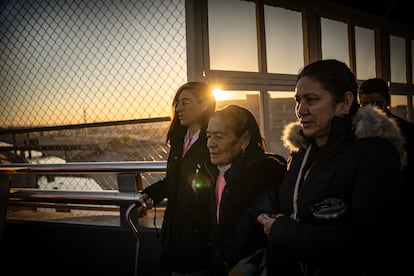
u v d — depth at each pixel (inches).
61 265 122.0
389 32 227.9
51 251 123.8
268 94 153.3
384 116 47.8
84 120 133.9
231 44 138.2
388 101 104.2
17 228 129.4
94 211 127.1
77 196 115.0
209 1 128.8
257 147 67.4
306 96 50.8
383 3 215.6
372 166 45.1
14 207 147.2
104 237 114.3
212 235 69.4
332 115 50.2
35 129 137.1
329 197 48.0
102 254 115.0
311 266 50.5
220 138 65.6
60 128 132.4
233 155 66.5
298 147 56.8
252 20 149.1
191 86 80.8
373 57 218.1
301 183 53.5
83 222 119.2
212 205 69.1
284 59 163.2
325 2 179.8
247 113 67.7
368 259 45.6
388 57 226.2
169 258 82.0
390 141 47.0
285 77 161.9
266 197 61.1
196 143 79.1
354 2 196.9
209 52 127.6
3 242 132.0
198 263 79.5
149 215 114.5
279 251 51.4
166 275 103.8
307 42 172.7
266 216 55.8
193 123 81.7
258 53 151.2
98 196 111.5
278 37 160.2
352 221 45.9
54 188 148.9
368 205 44.1
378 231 43.6
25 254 128.5
